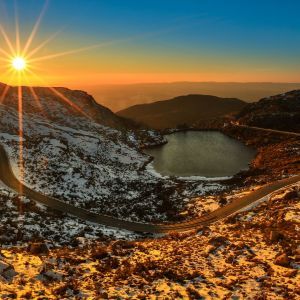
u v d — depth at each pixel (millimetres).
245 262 22641
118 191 70000
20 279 18859
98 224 48688
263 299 16391
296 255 22578
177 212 56906
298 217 34875
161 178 85188
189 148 127250
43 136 106625
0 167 68562
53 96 165375
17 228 36062
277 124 148125
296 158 94312
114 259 24391
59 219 45562
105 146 114312
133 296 17172
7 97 150625
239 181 76250
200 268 21906
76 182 68812
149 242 33188
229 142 138125
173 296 17141
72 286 18047
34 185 61812
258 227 33688
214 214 51906
